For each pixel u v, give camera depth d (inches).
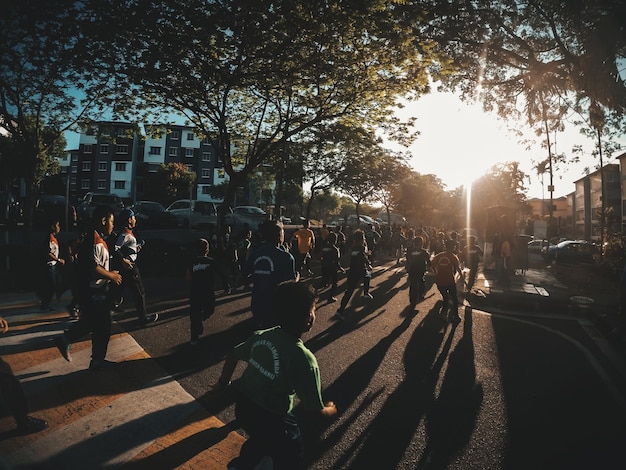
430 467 125.3
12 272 313.4
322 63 434.3
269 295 169.6
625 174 2058.3
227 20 384.5
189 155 2623.0
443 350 250.1
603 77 332.8
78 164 2549.2
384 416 158.6
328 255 392.5
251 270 174.6
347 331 287.1
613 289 490.6
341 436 141.9
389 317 340.2
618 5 306.0
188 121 627.8
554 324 336.2
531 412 166.2
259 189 2236.7
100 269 174.9
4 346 191.9
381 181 1346.0
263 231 176.7
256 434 83.3
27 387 132.4
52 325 241.8
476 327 315.6
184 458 121.3
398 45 371.2
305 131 622.2
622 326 286.5
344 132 563.8
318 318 324.8
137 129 586.2
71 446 115.5
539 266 911.0
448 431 148.4
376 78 476.4
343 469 122.1
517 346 265.3
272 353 84.7
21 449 96.9
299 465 85.8
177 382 178.7
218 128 593.9
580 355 248.8
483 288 479.8
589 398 181.5
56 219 281.6
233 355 111.8
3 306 277.1
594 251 981.8
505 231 593.3
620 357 247.1
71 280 262.1
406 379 199.2
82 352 202.2
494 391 187.3
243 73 457.7
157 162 2593.5
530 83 428.1
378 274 658.8
